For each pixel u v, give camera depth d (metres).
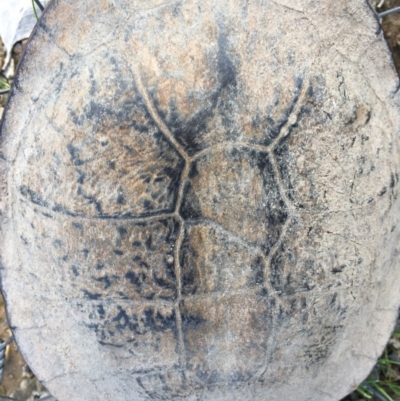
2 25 0.32
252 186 0.19
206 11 0.18
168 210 0.18
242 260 0.19
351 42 0.19
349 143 0.19
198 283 0.19
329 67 0.19
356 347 0.23
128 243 0.19
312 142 0.19
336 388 0.24
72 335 0.22
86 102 0.19
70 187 0.19
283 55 0.18
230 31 0.18
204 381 0.21
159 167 0.18
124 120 0.18
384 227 0.21
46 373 0.23
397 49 0.30
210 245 0.19
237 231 0.19
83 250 0.19
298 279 0.19
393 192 0.20
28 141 0.20
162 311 0.19
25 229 0.21
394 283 0.23
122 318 0.20
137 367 0.21
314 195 0.19
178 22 0.18
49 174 0.19
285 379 0.22
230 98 0.18
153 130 0.18
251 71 0.18
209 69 0.18
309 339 0.21
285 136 0.18
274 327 0.20
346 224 0.20
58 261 0.20
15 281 0.22
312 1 0.19
